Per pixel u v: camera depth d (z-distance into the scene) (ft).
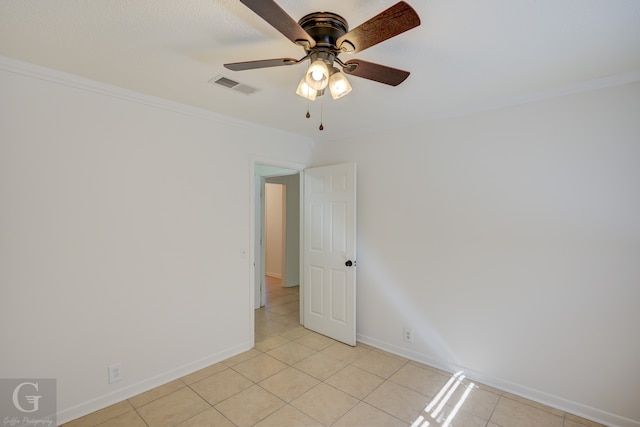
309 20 4.62
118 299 7.64
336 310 11.46
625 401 6.73
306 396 7.94
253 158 10.62
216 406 7.51
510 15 4.69
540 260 7.74
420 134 9.83
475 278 8.72
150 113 8.18
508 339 8.19
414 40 5.41
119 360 7.66
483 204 8.60
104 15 4.74
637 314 6.63
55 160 6.75
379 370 9.27
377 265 10.82
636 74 6.60
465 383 8.57
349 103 8.54
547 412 7.34
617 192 6.84
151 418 7.04
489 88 7.48
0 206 6.14
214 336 9.59
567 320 7.40
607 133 6.95
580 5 4.45
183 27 5.08
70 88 6.93
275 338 11.59
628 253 6.72
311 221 12.35
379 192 10.77
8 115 6.21
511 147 8.16
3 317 6.19
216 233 9.61
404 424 6.91
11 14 4.67
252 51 5.86
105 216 7.43
